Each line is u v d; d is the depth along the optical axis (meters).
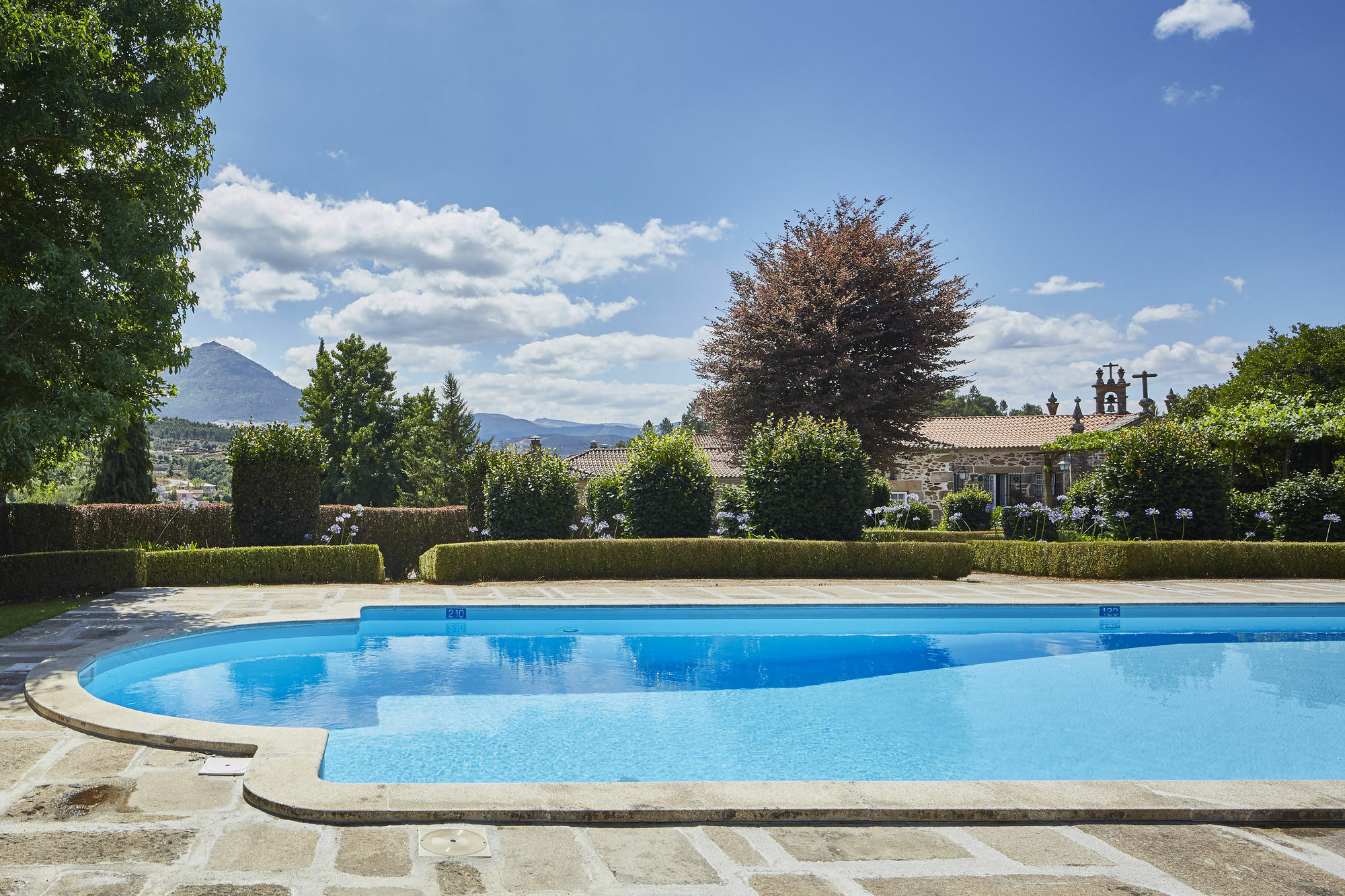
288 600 10.80
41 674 6.07
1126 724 6.15
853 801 3.54
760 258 24.16
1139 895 2.78
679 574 13.92
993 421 33.53
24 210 10.09
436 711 6.32
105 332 9.88
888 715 6.39
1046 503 24.66
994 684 7.48
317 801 3.45
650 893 2.76
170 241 10.61
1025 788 3.75
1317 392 23.95
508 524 15.48
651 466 15.21
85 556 11.26
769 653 8.81
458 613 10.46
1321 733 5.95
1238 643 9.61
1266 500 16.72
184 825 3.33
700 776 4.90
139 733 4.55
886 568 14.39
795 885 2.83
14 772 4.02
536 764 5.06
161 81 10.27
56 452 11.13
